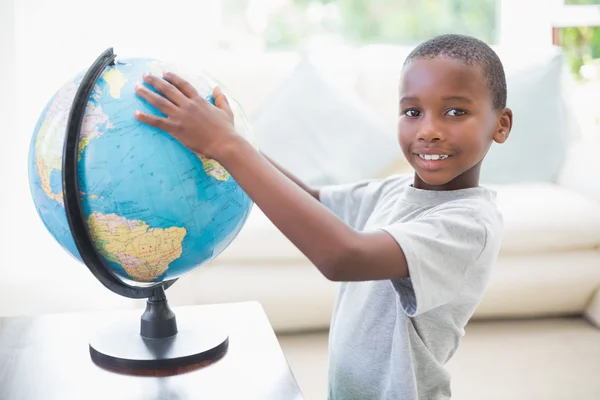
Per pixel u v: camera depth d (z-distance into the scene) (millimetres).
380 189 1433
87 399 1010
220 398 1011
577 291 2631
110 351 1130
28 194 3232
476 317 2688
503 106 1216
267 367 1109
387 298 1230
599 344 2504
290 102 2805
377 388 1219
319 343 2516
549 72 2982
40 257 3270
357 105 2840
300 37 4629
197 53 3230
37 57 3164
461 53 1143
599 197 2646
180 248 1054
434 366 1219
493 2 4711
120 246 1026
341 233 984
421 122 1153
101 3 3195
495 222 1170
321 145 2762
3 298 2938
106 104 994
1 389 1040
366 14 4715
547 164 2904
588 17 3643
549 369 2322
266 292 2451
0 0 3092
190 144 986
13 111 3152
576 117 3105
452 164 1149
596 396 2143
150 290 1182
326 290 2477
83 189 990
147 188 984
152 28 3268
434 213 1143
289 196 976
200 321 1278
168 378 1070
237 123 1063
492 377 2270
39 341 1223
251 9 4484
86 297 3002
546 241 2539
